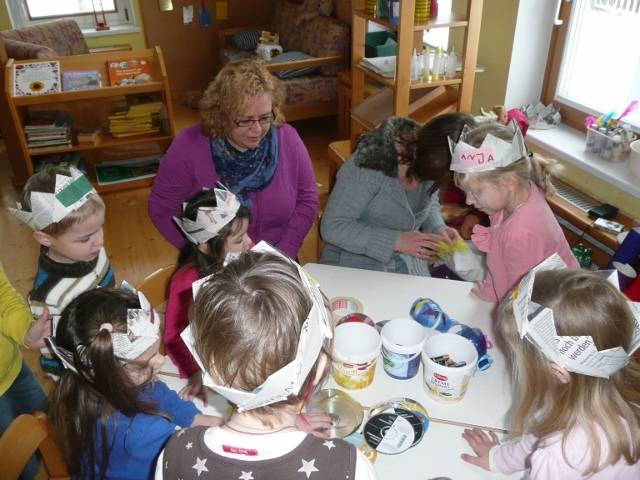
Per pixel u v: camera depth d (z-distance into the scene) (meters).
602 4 2.50
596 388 0.92
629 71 2.45
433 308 1.43
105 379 0.97
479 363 1.31
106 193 4.11
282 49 5.38
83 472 1.09
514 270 1.41
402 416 1.15
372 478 0.74
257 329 0.68
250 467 0.70
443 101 2.85
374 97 3.05
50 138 3.81
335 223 1.74
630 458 0.92
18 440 1.03
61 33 4.95
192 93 5.81
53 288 1.42
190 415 1.16
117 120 3.95
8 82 3.59
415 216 1.84
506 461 1.04
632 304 0.97
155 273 1.62
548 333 0.92
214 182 1.82
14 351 1.51
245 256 0.79
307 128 5.20
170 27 5.81
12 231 3.59
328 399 1.19
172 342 1.33
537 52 2.76
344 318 1.37
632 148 2.29
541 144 2.69
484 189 1.40
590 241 2.36
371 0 2.89
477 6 2.52
